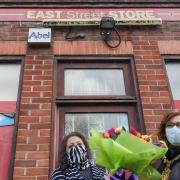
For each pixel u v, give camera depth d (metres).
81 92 4.11
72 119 3.89
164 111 3.88
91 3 4.79
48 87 3.97
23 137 3.57
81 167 2.65
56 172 2.65
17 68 4.20
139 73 4.18
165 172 2.22
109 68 4.31
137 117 3.91
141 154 2.09
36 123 3.68
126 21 4.58
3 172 3.43
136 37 4.54
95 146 2.21
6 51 4.25
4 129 3.70
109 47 4.41
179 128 2.41
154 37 4.57
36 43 4.32
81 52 4.33
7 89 4.02
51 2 4.74
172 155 2.34
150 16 4.75
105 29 4.55
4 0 4.71
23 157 3.43
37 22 4.59
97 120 3.91
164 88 4.07
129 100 4.00
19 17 4.61
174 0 4.90
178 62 4.42
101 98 4.00
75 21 4.53
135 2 4.85
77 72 4.27
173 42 4.52
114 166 2.12
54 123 3.74
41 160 3.43
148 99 3.96
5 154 3.54
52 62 4.21
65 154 2.74
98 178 2.61
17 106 3.84
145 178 2.18
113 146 2.12
